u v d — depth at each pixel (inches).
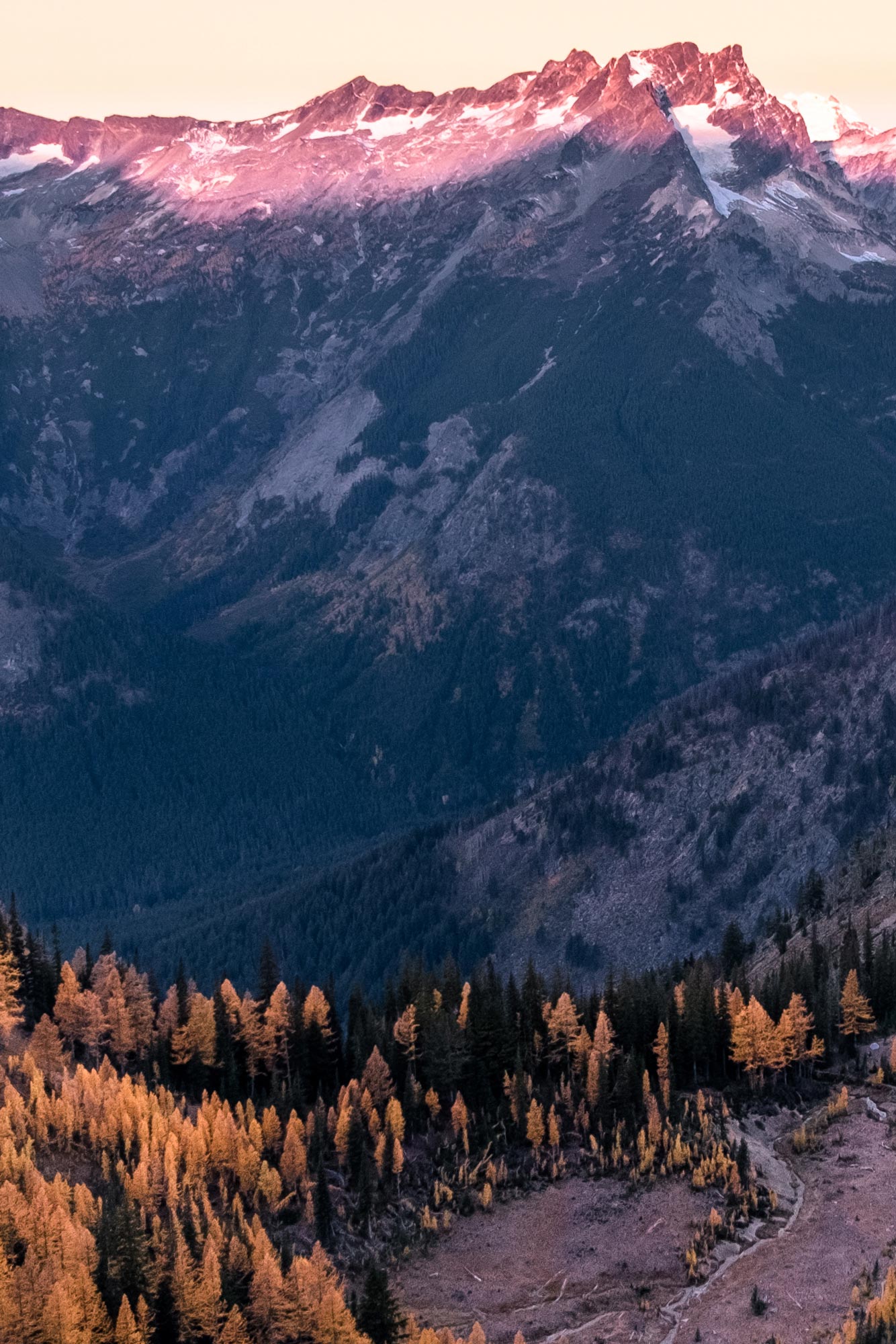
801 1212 6387.8
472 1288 6087.6
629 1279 6067.9
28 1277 5565.9
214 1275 5664.4
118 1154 6501.0
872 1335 5413.4
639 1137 6771.7
